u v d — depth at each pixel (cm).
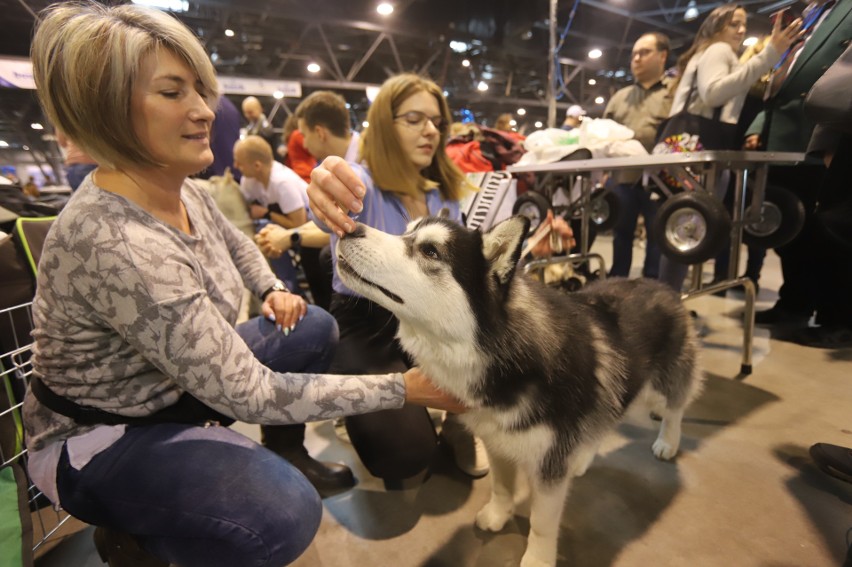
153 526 104
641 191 391
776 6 386
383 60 1013
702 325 331
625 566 140
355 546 153
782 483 171
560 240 284
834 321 298
